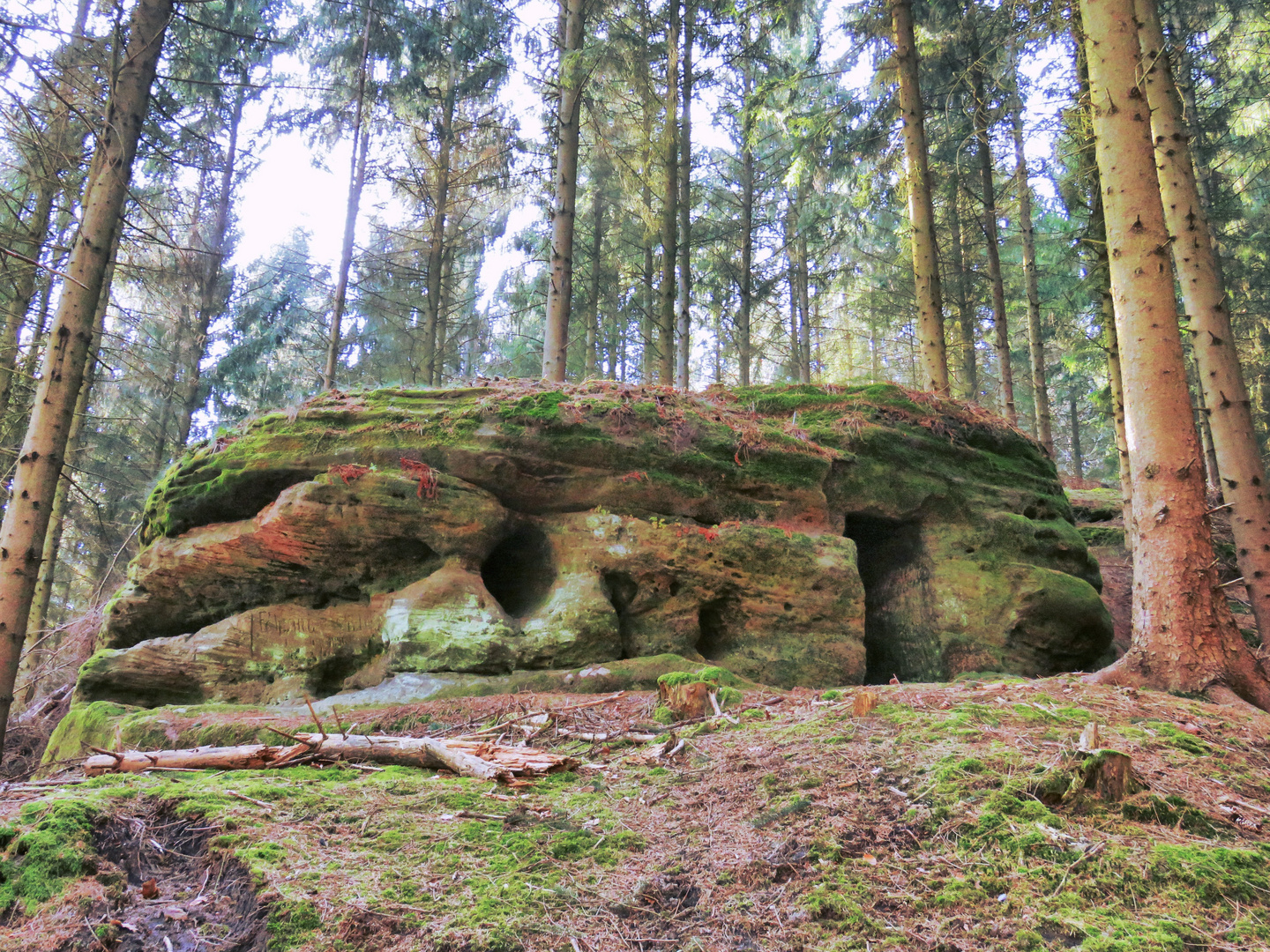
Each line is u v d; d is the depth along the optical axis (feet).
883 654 30.55
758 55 57.82
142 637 27.12
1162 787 12.62
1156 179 22.57
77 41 26.27
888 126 49.73
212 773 16.29
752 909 10.03
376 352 80.59
